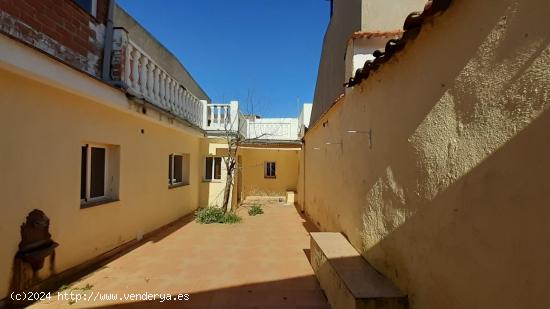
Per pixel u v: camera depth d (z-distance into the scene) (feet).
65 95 14.97
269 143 44.32
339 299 11.00
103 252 18.53
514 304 5.09
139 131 22.93
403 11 17.93
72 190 15.56
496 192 5.54
